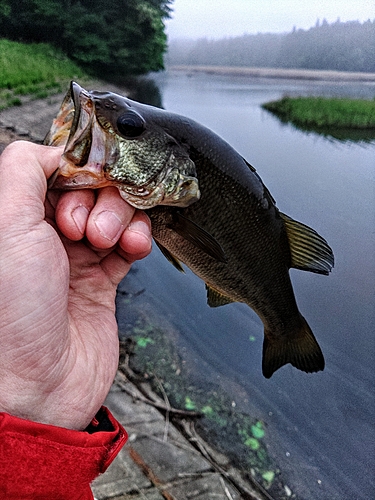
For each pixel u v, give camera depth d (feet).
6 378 0.51
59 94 6.79
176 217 0.76
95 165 0.61
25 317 0.50
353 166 5.76
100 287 0.70
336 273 2.89
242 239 0.87
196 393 1.80
